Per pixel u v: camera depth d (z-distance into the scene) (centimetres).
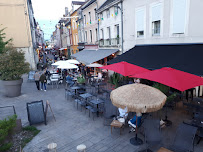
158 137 487
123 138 574
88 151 509
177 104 848
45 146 544
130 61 1067
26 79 1791
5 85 1084
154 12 1105
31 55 2316
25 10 2192
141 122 577
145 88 454
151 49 1103
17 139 588
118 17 1519
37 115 679
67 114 802
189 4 873
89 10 2241
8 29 2191
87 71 1908
